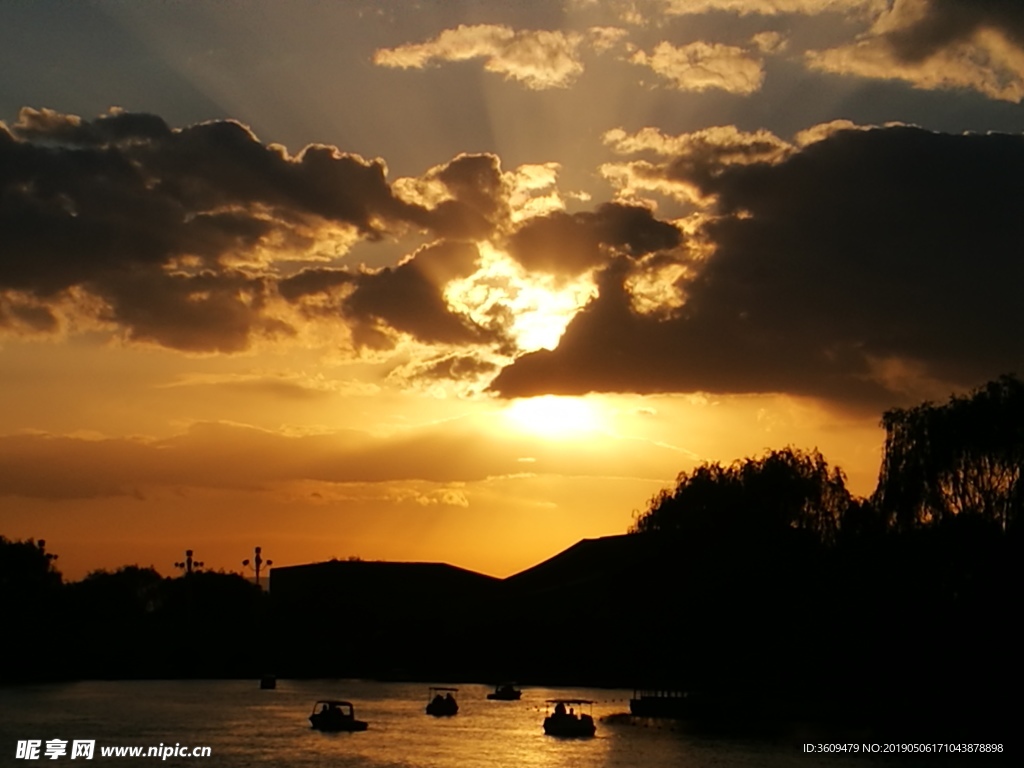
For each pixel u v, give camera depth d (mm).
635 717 124000
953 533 96062
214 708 145750
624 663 199625
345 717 120625
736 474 132375
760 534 121938
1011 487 96438
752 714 112438
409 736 115812
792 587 116125
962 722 92500
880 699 99562
